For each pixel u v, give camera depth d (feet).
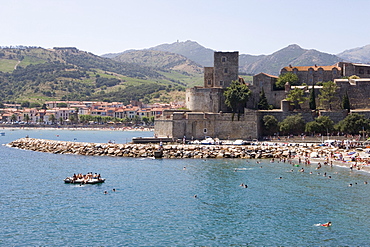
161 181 377.71
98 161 498.69
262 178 389.60
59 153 588.09
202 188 351.46
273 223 265.34
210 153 526.16
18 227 257.34
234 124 622.54
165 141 593.83
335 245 231.71
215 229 254.88
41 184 370.32
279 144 564.71
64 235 244.83
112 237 241.96
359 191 340.39
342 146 536.83
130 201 312.71
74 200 315.37
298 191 341.00
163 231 251.60
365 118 622.95
